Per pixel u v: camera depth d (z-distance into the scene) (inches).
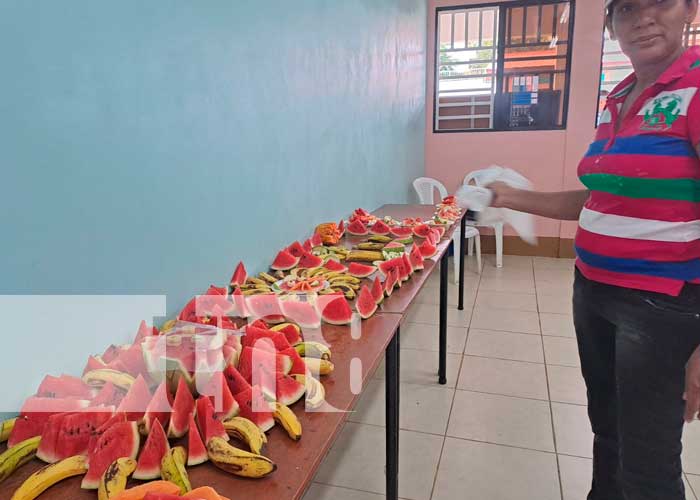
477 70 199.6
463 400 97.3
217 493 30.4
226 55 65.7
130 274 50.9
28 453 33.9
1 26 36.9
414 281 72.7
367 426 89.0
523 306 148.3
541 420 90.0
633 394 50.1
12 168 38.2
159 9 53.0
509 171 70.1
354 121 119.0
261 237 77.4
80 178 44.3
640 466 50.8
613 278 50.1
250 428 35.2
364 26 123.0
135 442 33.9
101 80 46.1
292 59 84.8
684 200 44.7
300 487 31.4
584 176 52.3
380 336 53.2
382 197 147.9
